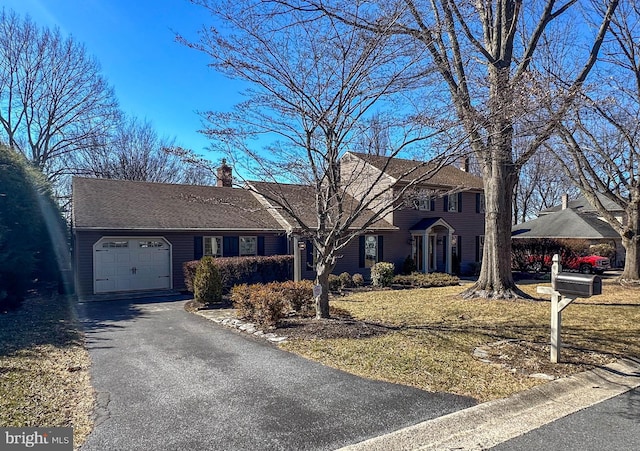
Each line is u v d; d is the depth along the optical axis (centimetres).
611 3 1148
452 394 484
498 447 368
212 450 357
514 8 1113
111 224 1456
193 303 1223
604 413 442
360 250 2064
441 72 814
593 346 693
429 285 1738
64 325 905
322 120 771
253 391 492
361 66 741
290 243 1825
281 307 845
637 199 1620
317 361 604
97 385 514
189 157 836
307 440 375
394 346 680
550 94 720
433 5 821
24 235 1184
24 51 2486
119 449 358
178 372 563
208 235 1681
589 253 2534
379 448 365
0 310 1095
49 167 2691
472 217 2578
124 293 1483
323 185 916
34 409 436
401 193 814
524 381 527
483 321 904
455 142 741
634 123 1455
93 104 2780
